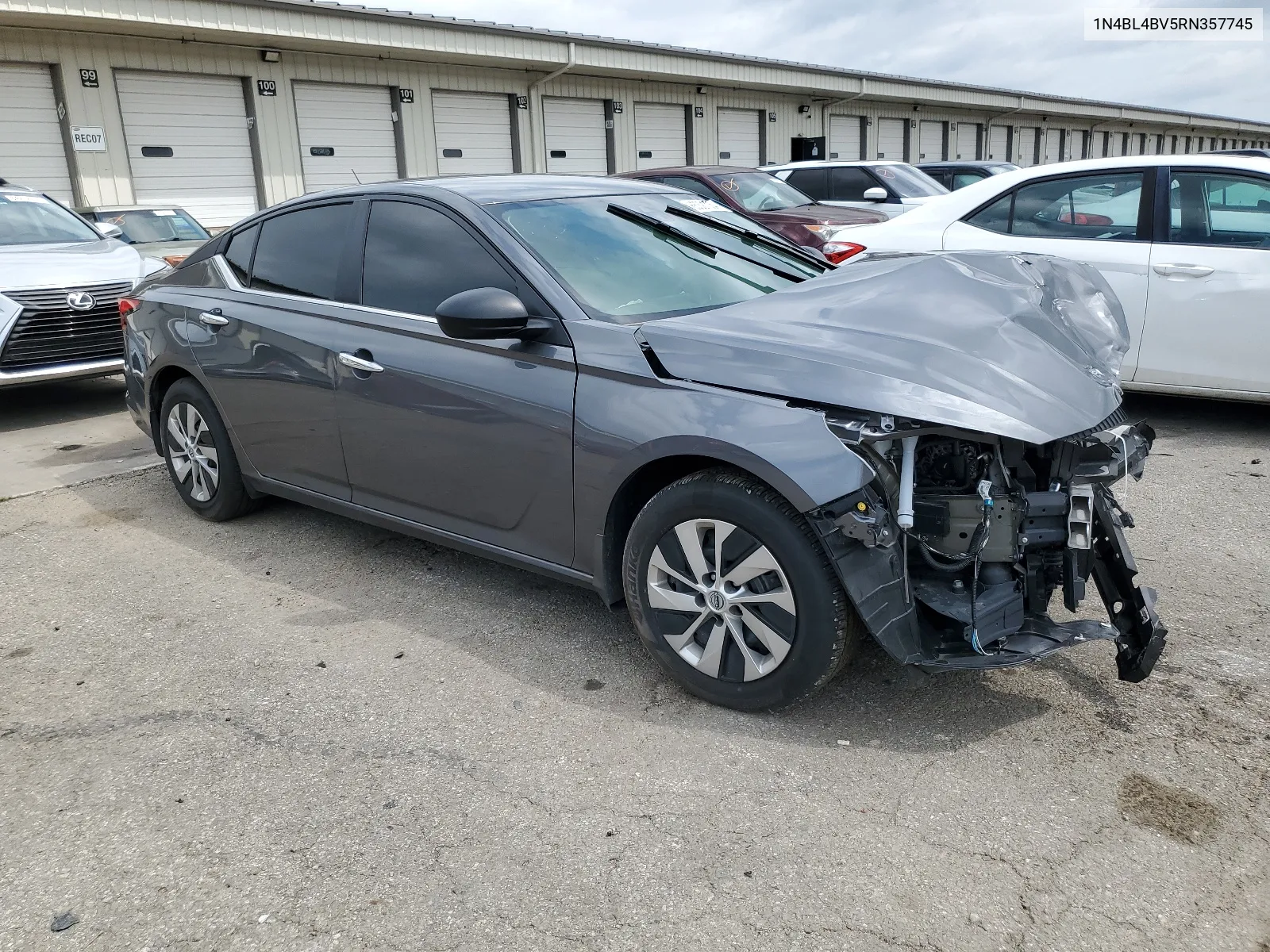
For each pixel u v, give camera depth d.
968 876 2.29
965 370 2.75
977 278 3.31
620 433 3.01
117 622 3.80
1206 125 49.28
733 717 2.99
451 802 2.63
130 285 7.46
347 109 17.39
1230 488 4.96
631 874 2.33
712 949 2.10
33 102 13.99
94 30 14.09
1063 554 2.84
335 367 3.90
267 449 4.39
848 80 26.09
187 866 2.41
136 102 14.88
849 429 2.61
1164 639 2.78
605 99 21.42
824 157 26.88
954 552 2.80
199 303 4.60
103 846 2.49
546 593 3.98
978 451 2.79
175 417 4.88
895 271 3.37
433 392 3.53
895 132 30.33
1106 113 39.12
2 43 13.51
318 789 2.70
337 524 4.84
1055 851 2.36
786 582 2.76
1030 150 37.72
